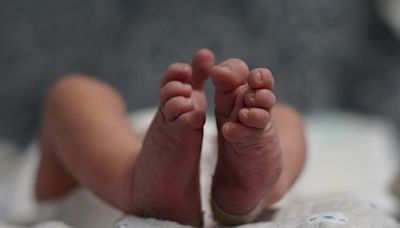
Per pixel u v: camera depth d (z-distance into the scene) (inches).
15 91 68.4
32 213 39.7
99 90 31.7
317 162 51.8
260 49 71.8
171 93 20.5
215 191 23.6
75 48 68.8
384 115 74.6
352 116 69.4
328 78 73.5
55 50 68.4
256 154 20.4
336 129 60.7
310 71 72.6
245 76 20.3
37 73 68.4
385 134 63.9
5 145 65.9
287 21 72.1
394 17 71.9
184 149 21.2
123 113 31.8
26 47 67.9
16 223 39.8
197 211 24.2
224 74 19.9
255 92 19.6
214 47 71.0
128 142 26.6
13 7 67.1
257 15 71.7
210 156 31.1
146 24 70.6
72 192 36.9
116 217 32.0
